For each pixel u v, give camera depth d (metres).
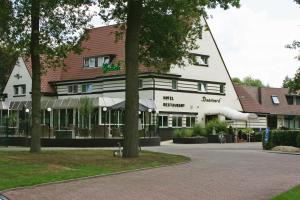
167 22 24.31
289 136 34.03
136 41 23.33
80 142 38.69
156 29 24.61
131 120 23.17
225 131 49.84
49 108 43.62
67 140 38.81
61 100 47.75
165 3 23.41
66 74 59.38
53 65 25.22
